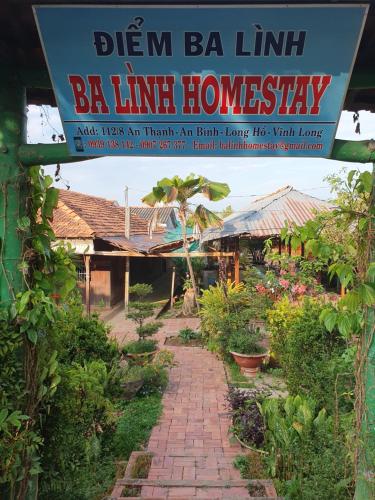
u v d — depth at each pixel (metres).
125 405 6.34
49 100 2.86
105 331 5.70
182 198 12.49
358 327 2.41
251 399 5.33
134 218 21.08
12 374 2.16
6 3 1.73
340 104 2.06
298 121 2.12
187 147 2.21
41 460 2.48
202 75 2.02
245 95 2.06
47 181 2.42
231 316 8.47
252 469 4.46
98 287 14.74
